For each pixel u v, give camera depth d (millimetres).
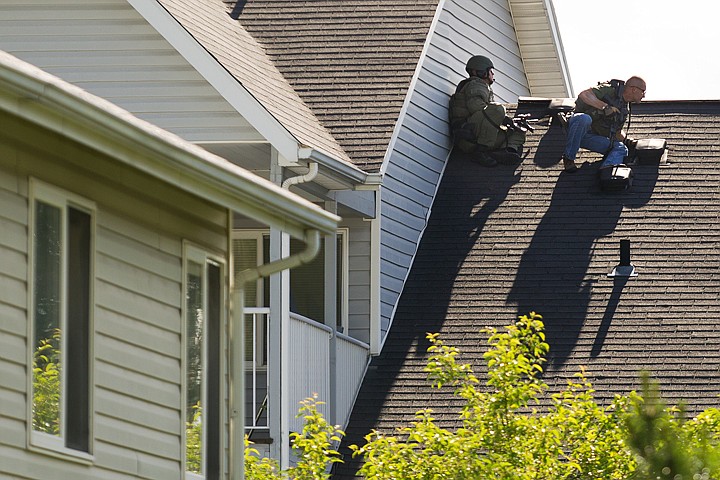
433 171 93562
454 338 83938
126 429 50031
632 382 79062
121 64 76188
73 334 47594
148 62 76000
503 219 90938
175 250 53406
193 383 54438
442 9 97438
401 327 85875
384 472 66438
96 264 48750
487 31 105062
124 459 49844
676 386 78562
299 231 55281
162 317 52344
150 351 51531
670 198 90750
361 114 84562
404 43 90125
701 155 93812
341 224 86625
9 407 44531
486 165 94875
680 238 87938
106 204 49469
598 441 66875
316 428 69062
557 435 66500
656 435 36094
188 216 54344
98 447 48562
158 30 75562
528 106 99312
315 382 78812
